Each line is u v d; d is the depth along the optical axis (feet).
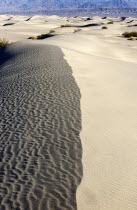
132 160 27.27
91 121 34.68
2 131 33.30
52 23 361.30
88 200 21.35
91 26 259.39
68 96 42.96
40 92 45.57
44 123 33.81
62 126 32.73
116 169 25.46
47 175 23.90
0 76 66.74
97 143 29.55
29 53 86.48
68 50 87.51
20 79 56.70
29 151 27.86
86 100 41.75
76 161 25.81
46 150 27.78
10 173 24.59
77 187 22.43
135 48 123.75
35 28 264.52
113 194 22.34
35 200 21.17
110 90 48.65
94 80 53.88
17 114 37.81
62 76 54.08
